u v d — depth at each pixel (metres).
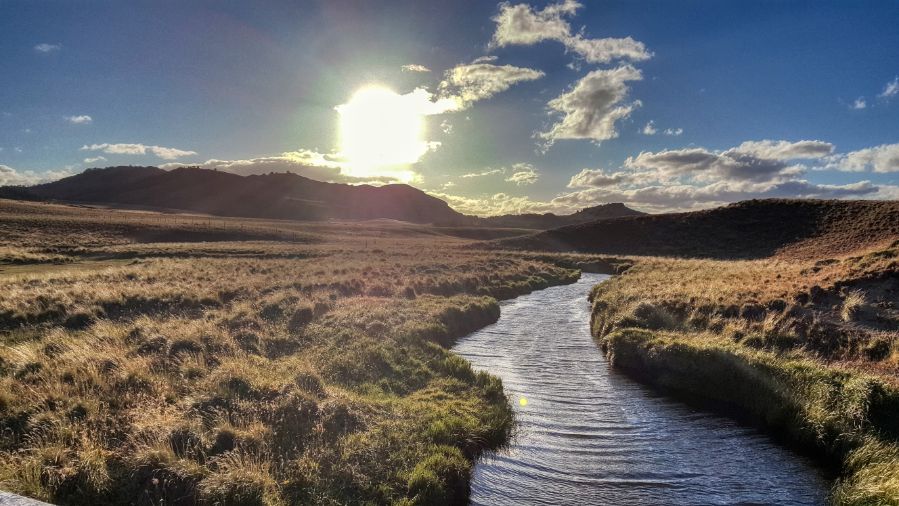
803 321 19.02
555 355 21.00
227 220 156.00
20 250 51.06
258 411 10.83
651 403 15.14
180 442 9.26
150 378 11.84
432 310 25.94
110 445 8.96
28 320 18.16
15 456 8.14
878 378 12.58
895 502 8.55
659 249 100.69
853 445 11.03
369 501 8.61
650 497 9.66
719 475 10.62
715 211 112.12
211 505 7.78
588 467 10.95
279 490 8.37
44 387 10.77
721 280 31.25
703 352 16.92
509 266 57.03
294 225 154.12
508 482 10.21
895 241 30.77
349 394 13.13
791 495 9.81
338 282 32.31
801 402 12.92
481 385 15.75
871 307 19.42
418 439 11.06
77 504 7.52
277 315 21.69
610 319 24.44
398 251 76.19
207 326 17.42
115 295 22.16
